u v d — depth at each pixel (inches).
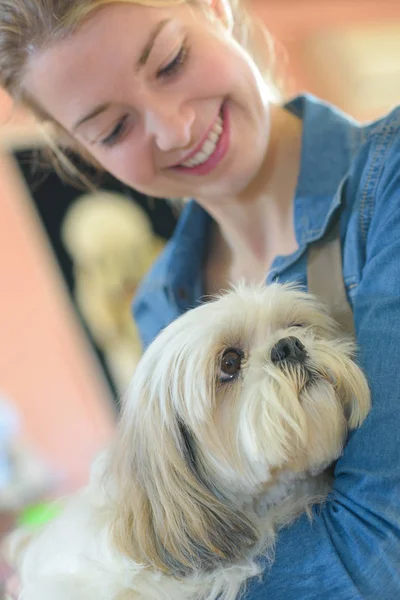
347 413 61.7
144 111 69.4
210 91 69.7
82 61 66.2
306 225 71.4
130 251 166.4
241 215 82.0
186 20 68.8
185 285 93.0
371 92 177.9
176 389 63.2
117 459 68.9
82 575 65.0
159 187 78.3
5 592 87.6
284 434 58.2
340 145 74.0
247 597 54.5
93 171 121.3
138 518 63.5
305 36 173.8
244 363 63.6
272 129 79.2
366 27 174.7
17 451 170.1
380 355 54.2
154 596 61.0
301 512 60.4
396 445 50.1
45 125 86.0
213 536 62.1
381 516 48.6
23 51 68.9
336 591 49.3
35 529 86.8
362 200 66.3
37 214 164.9
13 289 174.2
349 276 66.9
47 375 180.9
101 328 174.4
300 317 67.6
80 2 63.1
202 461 64.1
